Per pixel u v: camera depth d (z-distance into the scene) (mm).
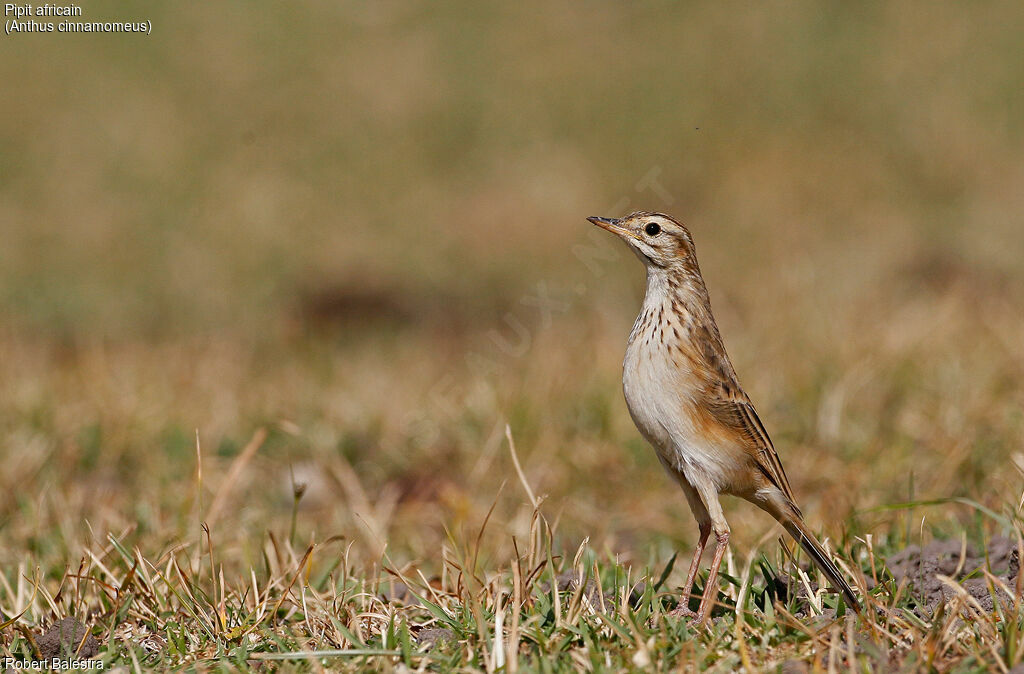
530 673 8531
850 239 28422
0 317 25859
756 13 40469
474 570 10922
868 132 34219
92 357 20891
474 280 27969
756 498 10562
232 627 9914
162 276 28562
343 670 8891
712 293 24250
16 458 15844
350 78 39656
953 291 21703
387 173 34719
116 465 16516
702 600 9805
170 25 41969
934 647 8438
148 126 36969
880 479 14492
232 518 14414
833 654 8305
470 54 40594
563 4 42906
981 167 31938
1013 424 15023
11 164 34875
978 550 11258
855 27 39281
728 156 33594
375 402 18562
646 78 38031
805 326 20266
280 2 43594
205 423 17828
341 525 14367
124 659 9523
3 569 12414
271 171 34844
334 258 29484
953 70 36531
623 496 15375
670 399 10422
